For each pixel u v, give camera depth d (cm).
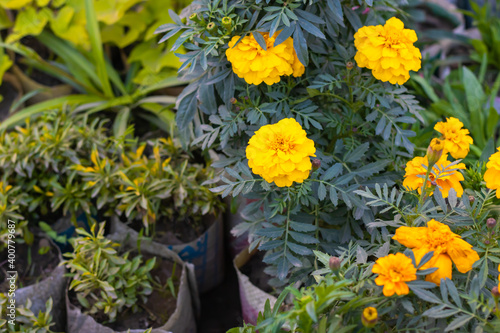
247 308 90
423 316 68
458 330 68
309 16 78
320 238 84
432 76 130
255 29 78
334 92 85
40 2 115
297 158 72
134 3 117
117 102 113
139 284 91
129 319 90
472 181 81
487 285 69
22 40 132
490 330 66
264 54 77
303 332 68
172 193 98
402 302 67
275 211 77
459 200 75
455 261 68
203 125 82
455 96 120
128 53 136
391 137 86
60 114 104
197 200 97
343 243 81
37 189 97
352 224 81
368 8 85
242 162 82
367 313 64
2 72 116
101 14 116
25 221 95
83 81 120
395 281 65
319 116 83
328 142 87
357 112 85
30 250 97
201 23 79
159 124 113
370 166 80
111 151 101
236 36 78
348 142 83
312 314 64
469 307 69
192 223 100
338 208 82
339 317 67
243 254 92
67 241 100
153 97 113
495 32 128
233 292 104
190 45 79
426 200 75
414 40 78
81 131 100
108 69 122
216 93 86
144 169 97
